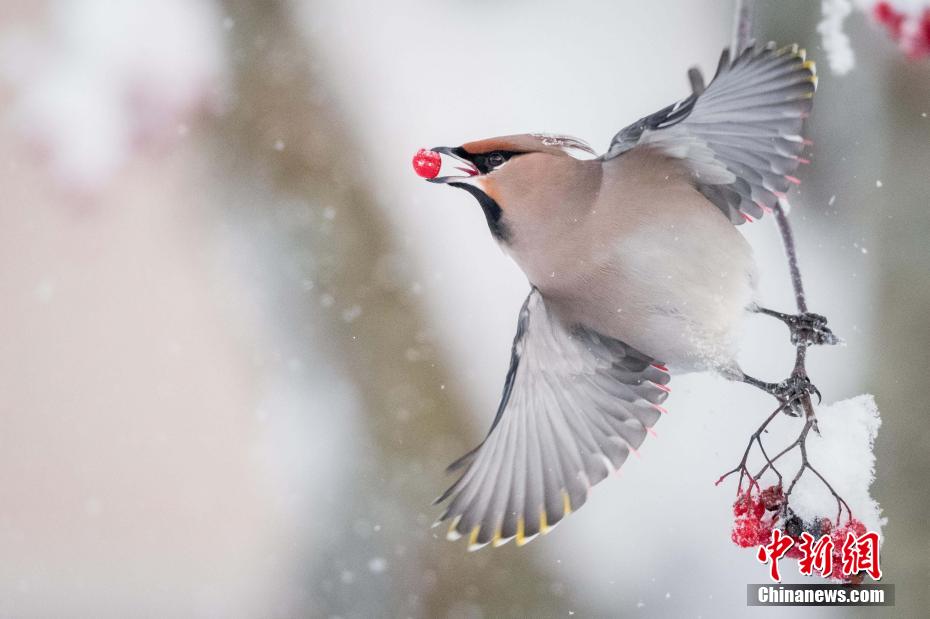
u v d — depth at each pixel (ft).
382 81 11.82
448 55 11.91
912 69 11.02
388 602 11.44
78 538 14.30
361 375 11.52
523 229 10.67
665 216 10.64
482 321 11.57
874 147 11.03
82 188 11.24
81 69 11.25
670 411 11.37
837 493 10.55
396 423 11.51
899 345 10.92
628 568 11.40
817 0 11.05
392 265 11.57
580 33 11.97
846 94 11.05
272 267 11.54
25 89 11.25
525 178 10.67
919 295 10.94
